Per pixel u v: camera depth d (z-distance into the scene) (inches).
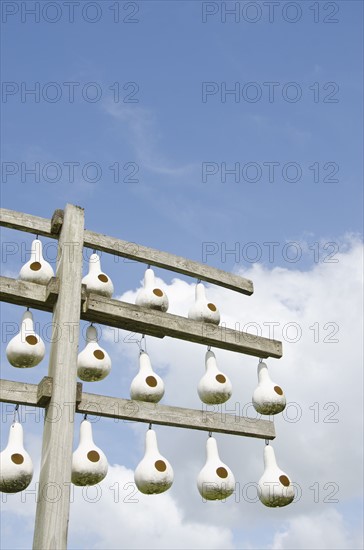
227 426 368.8
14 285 353.7
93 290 371.9
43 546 300.2
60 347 339.0
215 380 377.7
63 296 350.0
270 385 390.6
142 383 361.4
